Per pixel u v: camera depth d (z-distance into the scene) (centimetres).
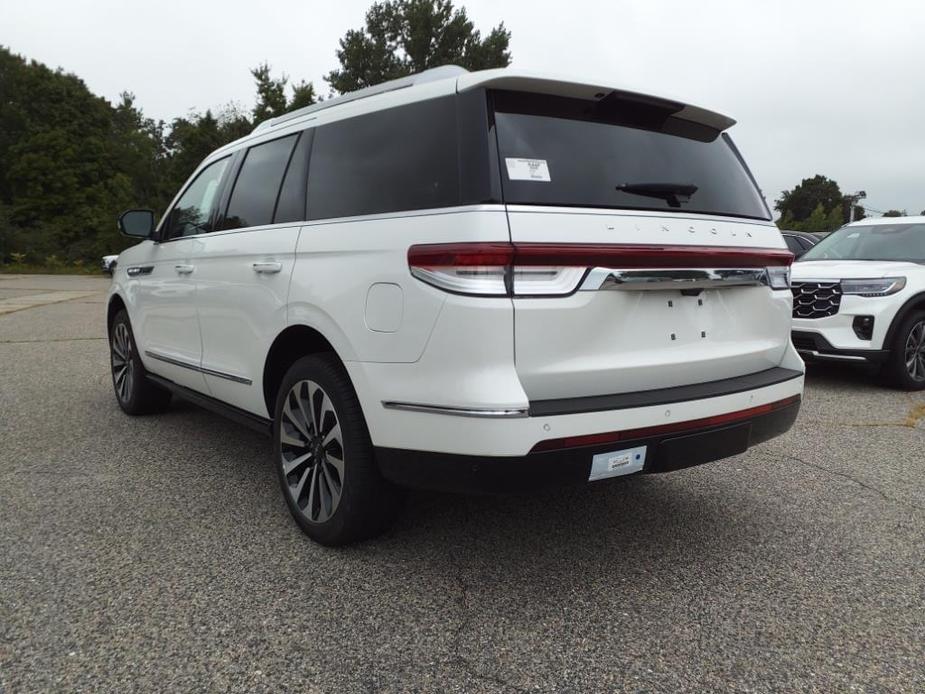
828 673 216
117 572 274
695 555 297
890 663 222
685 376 274
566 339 239
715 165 303
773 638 235
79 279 2597
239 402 363
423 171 257
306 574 274
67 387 632
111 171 4644
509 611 249
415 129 269
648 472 257
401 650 224
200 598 255
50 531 313
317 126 325
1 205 3678
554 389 241
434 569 280
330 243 285
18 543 300
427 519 331
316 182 311
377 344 256
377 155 281
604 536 315
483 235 228
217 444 452
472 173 239
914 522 336
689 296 275
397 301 248
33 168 4281
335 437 283
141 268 477
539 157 249
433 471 243
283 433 312
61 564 280
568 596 260
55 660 216
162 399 521
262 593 259
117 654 220
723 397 270
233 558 288
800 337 664
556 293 235
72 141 4450
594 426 237
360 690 204
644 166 274
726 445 275
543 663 219
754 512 346
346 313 269
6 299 1628
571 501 357
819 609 254
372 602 254
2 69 4806
